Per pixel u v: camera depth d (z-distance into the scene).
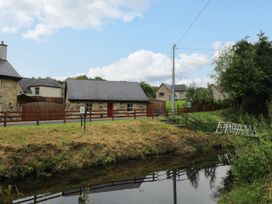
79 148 19.16
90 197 12.95
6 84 31.17
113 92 38.09
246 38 39.78
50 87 52.62
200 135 27.59
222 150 25.86
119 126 25.38
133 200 12.45
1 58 33.06
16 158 16.08
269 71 37.06
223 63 43.88
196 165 20.00
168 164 20.41
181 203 11.87
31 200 12.26
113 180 15.98
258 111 38.94
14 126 21.58
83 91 36.31
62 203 12.02
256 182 10.19
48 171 16.66
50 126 22.27
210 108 43.94
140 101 38.62
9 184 14.66
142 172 18.02
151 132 25.52
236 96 37.81
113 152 20.31
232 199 10.23
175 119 31.05
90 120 26.67
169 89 77.50
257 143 12.60
